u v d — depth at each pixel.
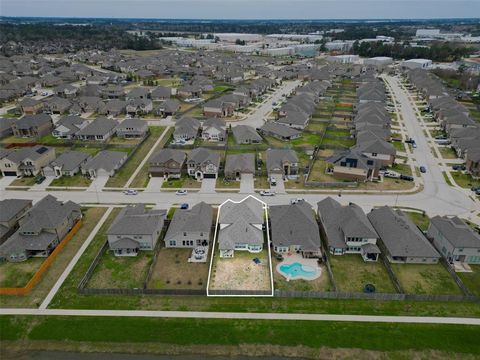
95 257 62.84
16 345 47.56
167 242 65.50
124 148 112.12
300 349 47.09
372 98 163.62
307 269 60.56
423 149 115.31
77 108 151.00
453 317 51.28
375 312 52.06
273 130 124.38
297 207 69.62
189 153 100.12
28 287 55.25
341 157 91.94
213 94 184.12
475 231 70.06
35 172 92.81
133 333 48.88
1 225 68.25
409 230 64.44
